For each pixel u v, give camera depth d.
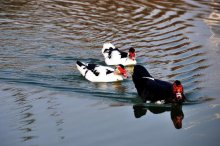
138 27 22.48
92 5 26.14
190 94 15.18
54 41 20.25
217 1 27.25
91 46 19.91
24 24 22.23
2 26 21.83
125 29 22.16
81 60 18.55
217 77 16.52
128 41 20.64
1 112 13.79
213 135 12.32
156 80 15.12
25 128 12.75
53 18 23.38
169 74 17.00
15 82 16.12
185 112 13.99
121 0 27.53
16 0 26.50
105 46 19.08
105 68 17.11
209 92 15.27
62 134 12.39
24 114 13.66
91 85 16.42
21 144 11.83
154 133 12.55
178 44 20.25
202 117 13.52
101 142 11.98
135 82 15.30
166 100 14.58
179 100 14.34
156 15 24.42
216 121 13.18
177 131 12.65
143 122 13.27
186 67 17.64
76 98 15.01
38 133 12.48
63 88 15.84
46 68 17.53
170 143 11.94
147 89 14.84
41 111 13.88
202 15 24.44
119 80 16.98
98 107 14.29
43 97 14.97
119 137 12.30
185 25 22.80
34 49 19.25
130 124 13.12
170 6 26.14
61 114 13.69
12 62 17.88
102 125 13.00
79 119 13.38
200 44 20.17
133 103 14.75
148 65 18.06
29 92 15.34
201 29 22.19
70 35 21.06
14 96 14.98
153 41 20.64
